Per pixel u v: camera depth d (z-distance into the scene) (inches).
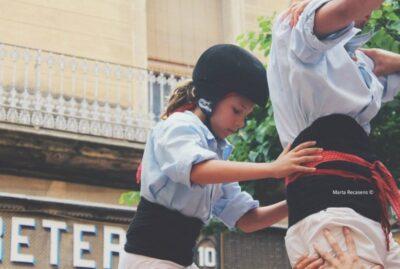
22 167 578.9
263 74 154.8
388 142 286.5
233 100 153.5
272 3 699.4
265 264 388.2
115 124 610.9
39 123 581.6
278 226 391.9
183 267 154.6
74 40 630.5
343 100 142.6
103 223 449.4
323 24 136.7
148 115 626.5
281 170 138.6
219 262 386.6
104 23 643.5
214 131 156.2
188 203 151.3
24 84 597.3
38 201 453.4
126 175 605.0
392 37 303.0
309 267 135.8
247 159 323.9
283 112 147.4
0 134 567.5
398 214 139.3
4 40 607.2
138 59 645.3
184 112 155.7
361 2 132.9
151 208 153.5
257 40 371.9
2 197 450.9
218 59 153.6
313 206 138.3
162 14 673.0
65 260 450.6
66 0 634.8
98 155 594.9
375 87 149.7
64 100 604.1
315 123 143.6
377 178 139.9
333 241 134.4
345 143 141.2
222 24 690.2
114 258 448.1
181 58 670.5
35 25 620.1
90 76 624.1
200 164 142.2
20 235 450.3
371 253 135.2
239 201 170.6
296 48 140.8
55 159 584.1
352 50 153.1
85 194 593.0
